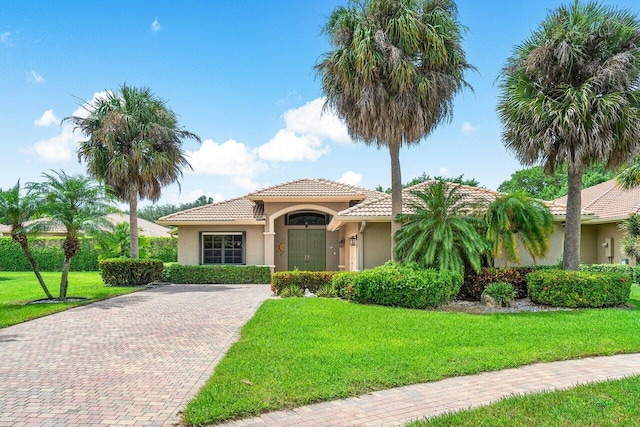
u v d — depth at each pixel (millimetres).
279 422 4898
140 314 12469
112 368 7105
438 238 13078
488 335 8938
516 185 48531
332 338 8727
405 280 12625
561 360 7422
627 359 7500
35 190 15141
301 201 23219
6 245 32594
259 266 22859
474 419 4828
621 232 22438
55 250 32719
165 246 34500
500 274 14078
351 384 5996
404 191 17797
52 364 7359
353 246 19422
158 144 22281
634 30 13039
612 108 12375
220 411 5090
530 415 4934
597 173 37875
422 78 13750
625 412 4992
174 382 6375
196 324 10867
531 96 13883
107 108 22031
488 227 13922
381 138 14711
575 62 13359
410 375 6398
